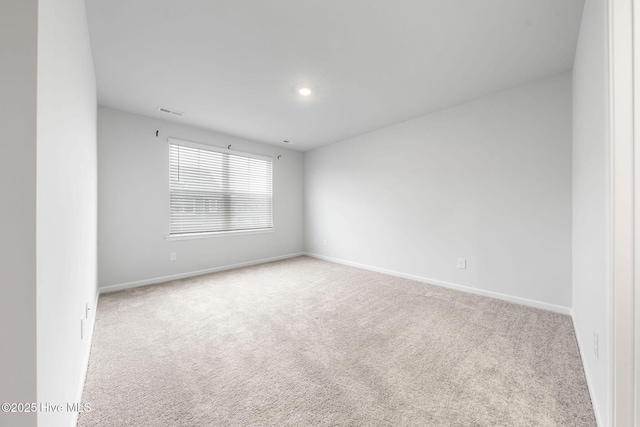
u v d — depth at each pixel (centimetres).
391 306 267
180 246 373
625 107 93
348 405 134
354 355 179
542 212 254
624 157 93
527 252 264
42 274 71
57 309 88
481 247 296
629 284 93
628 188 93
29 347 66
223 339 201
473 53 208
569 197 240
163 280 356
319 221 507
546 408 132
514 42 194
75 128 124
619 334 94
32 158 66
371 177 413
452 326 221
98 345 191
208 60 215
